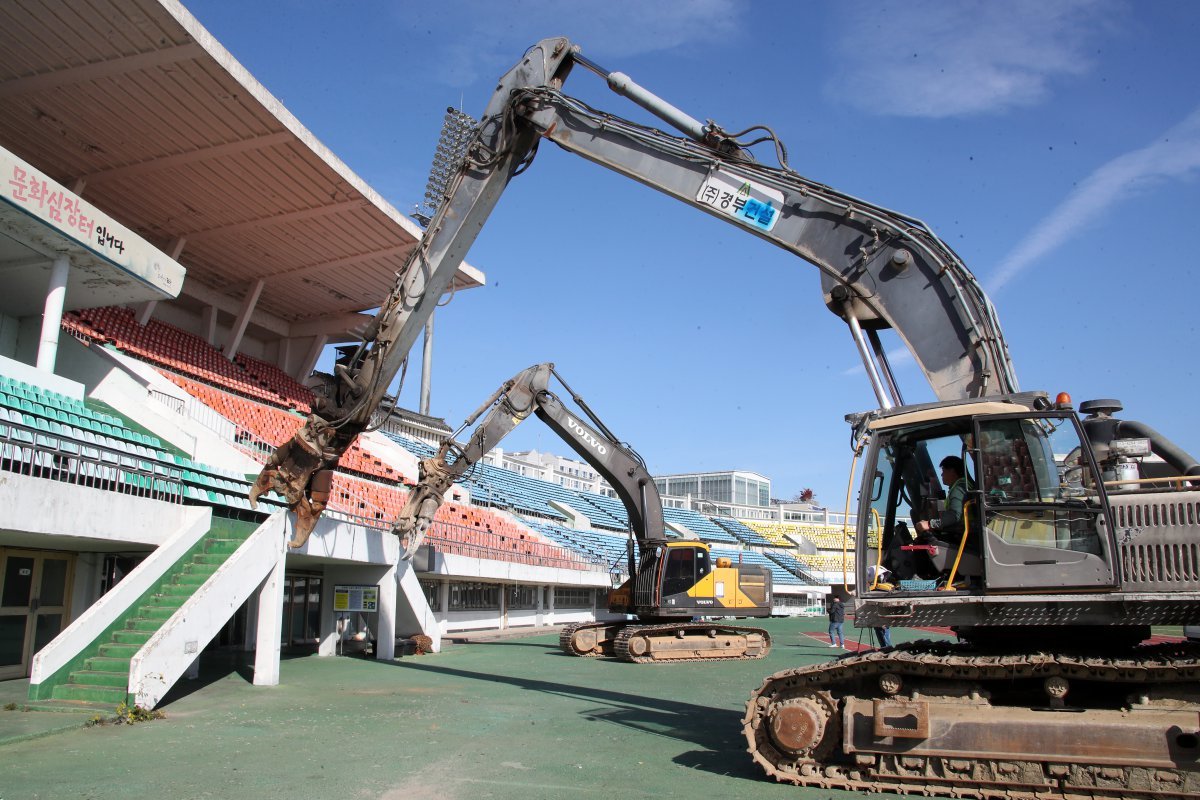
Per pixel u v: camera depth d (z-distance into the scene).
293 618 20.98
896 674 6.79
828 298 8.20
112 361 16.91
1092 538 6.38
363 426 9.36
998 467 6.73
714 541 56.97
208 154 19.73
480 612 29.36
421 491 16.81
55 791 6.36
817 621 44.53
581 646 20.89
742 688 14.13
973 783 6.40
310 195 21.70
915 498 7.37
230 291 28.42
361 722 9.75
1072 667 6.37
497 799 6.29
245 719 9.82
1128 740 6.09
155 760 7.52
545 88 9.45
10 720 9.09
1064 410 6.63
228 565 11.64
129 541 11.45
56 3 14.73
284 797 6.28
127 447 13.05
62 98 17.53
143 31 15.52
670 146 8.91
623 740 8.83
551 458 90.38
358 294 28.94
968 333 7.36
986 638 7.24
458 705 11.25
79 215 13.20
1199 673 6.04
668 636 20.09
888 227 7.85
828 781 6.71
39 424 11.28
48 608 12.65
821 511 90.19
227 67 16.61
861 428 7.34
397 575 18.55
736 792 6.59
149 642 9.99
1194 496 6.20
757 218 8.49
